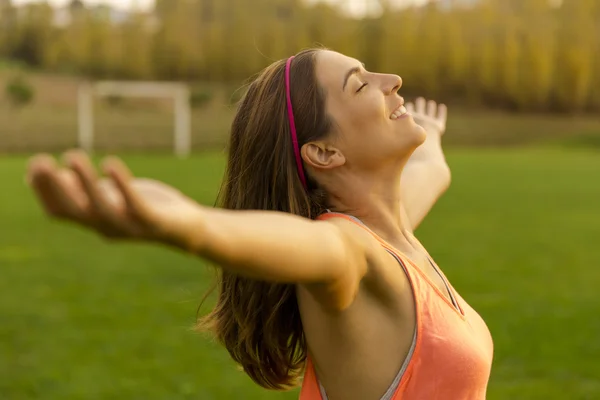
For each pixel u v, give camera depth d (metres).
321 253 1.52
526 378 5.91
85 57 60.06
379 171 2.01
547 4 57.34
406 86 56.16
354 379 1.84
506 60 54.44
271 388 2.27
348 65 2.00
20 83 50.88
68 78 56.28
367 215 2.02
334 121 1.97
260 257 1.38
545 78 53.91
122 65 59.81
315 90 1.99
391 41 56.09
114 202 1.09
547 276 9.77
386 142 1.97
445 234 13.44
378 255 1.78
